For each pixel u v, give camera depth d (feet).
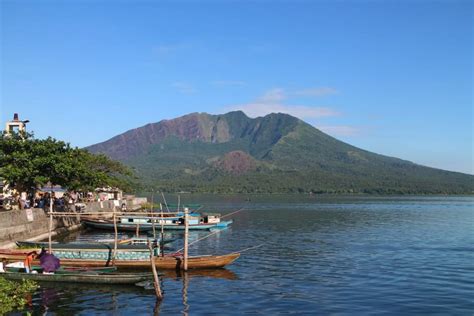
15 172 167.43
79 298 96.27
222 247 180.55
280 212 409.28
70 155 191.93
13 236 150.10
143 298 97.76
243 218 336.70
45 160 174.19
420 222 303.48
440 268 135.03
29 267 109.81
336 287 110.73
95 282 105.19
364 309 92.94
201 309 91.35
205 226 242.37
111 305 92.43
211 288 107.34
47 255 109.81
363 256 157.17
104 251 122.42
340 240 203.31
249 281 115.65
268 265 139.13
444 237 215.10
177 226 235.61
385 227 266.57
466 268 134.92
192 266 125.59
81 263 120.98
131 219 227.81
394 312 91.20
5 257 114.42
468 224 288.30
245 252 166.61
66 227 204.95
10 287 85.10
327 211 427.33
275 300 98.63
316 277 121.80
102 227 223.51
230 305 94.43
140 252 123.03
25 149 179.52
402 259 150.92
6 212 147.74
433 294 104.83
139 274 106.52
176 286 108.37
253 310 91.30
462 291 107.65
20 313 86.48
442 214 391.86
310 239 207.10
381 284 114.21
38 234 172.35
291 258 152.66
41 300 94.48
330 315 88.79
